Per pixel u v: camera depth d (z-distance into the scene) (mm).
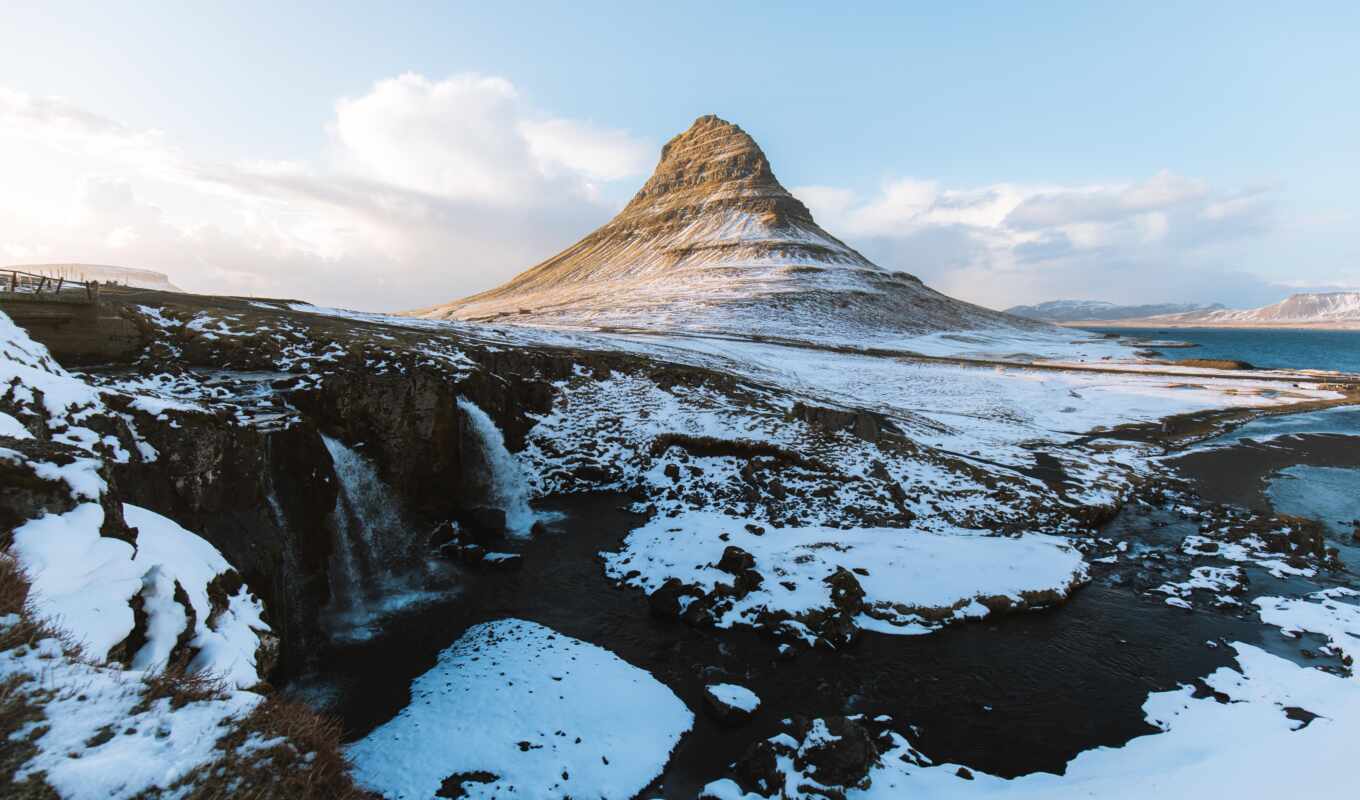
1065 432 40469
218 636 8320
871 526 22562
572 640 14617
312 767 6363
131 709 5914
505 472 25297
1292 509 26000
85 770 4996
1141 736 11555
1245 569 19547
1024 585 17422
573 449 27859
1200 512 25000
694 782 10398
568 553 20047
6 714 5223
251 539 13016
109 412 10984
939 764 10797
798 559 17875
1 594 6203
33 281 21750
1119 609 16812
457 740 10812
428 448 21656
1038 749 11258
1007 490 25906
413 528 20391
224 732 6121
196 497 12070
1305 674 13305
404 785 9766
